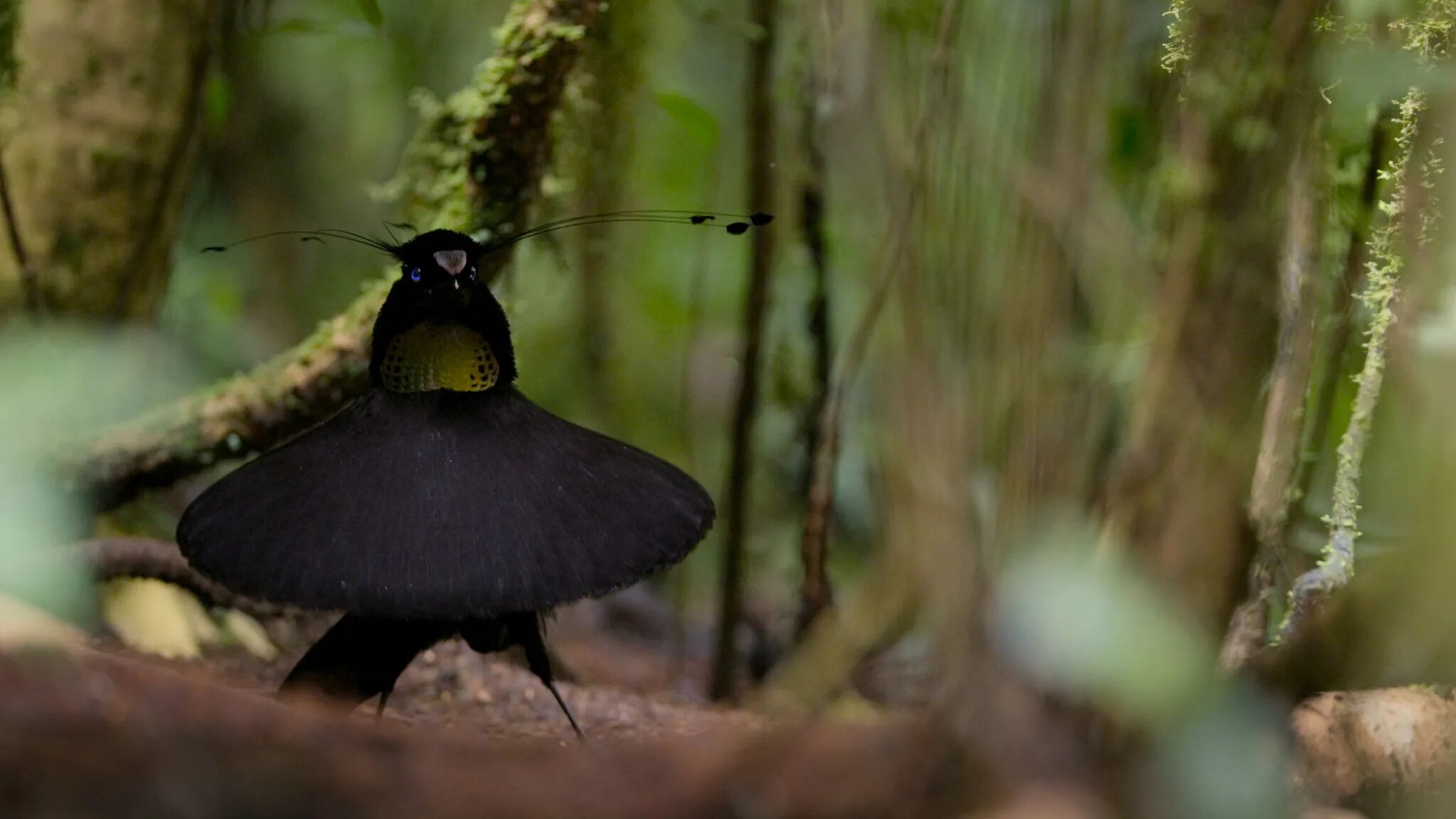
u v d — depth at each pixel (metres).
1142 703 2.02
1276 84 2.20
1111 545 2.12
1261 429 2.19
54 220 2.76
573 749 2.13
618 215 2.58
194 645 2.67
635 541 2.34
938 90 2.50
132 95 2.78
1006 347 2.32
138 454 2.64
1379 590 2.20
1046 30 2.42
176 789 2.04
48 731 2.04
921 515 2.41
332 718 2.09
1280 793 2.06
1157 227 2.31
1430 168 2.34
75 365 2.16
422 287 2.36
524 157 2.65
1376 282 2.36
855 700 2.68
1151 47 2.42
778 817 2.07
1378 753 2.20
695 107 2.79
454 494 2.32
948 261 2.46
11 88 2.70
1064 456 2.21
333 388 2.67
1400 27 2.34
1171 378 2.14
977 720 2.05
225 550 2.31
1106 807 2.03
